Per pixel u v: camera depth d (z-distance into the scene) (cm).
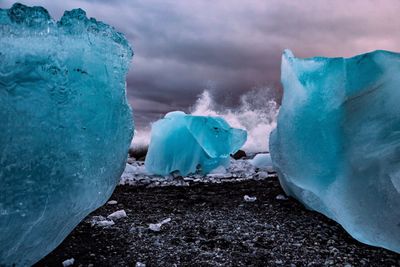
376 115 307
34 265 267
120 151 286
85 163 244
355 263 279
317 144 357
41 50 216
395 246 290
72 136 234
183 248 308
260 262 280
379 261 283
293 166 403
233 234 344
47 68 219
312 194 400
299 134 387
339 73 342
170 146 752
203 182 667
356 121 319
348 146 320
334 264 277
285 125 421
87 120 245
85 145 244
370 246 314
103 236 337
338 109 337
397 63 299
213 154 766
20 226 210
